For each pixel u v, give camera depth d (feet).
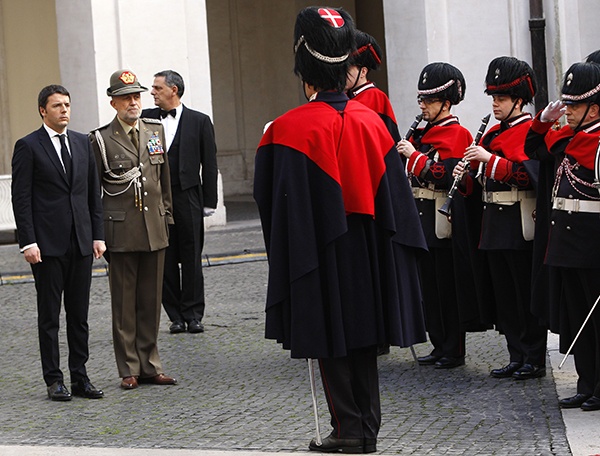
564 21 68.95
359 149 19.79
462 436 22.50
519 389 26.53
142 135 29.07
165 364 31.42
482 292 28.60
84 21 59.16
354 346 19.93
